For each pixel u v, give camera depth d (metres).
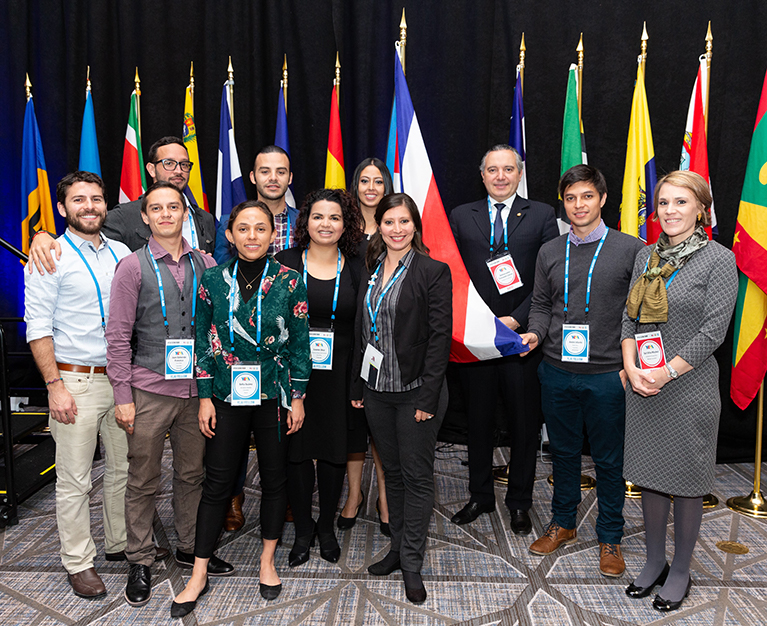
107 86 4.27
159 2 4.18
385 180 2.82
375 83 4.07
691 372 2.01
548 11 3.83
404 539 2.20
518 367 2.67
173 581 2.29
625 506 3.04
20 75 4.30
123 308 2.06
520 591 2.24
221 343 2.04
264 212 2.03
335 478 2.45
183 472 2.32
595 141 3.88
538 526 2.80
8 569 2.39
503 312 2.71
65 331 2.13
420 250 2.20
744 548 2.59
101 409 2.20
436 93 4.04
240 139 4.25
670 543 2.63
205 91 4.24
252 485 3.34
